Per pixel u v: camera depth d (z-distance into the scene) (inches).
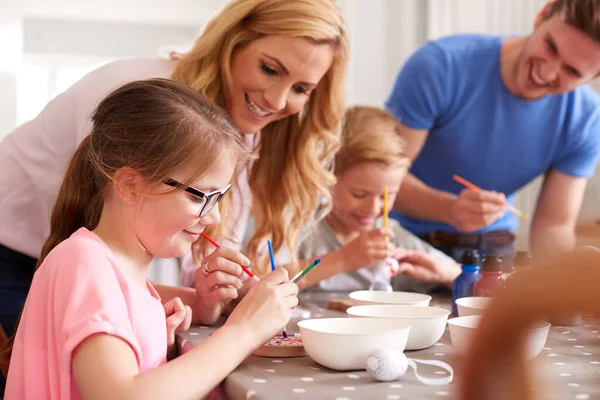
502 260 55.5
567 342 43.6
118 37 265.9
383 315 47.0
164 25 268.1
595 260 17.2
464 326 39.4
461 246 82.2
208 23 59.1
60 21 261.9
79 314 35.1
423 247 80.3
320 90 63.9
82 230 41.2
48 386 38.0
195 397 34.9
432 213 80.9
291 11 54.9
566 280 17.2
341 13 59.6
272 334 39.8
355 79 149.9
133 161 39.8
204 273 54.4
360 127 76.9
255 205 68.6
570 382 33.7
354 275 76.7
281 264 71.1
